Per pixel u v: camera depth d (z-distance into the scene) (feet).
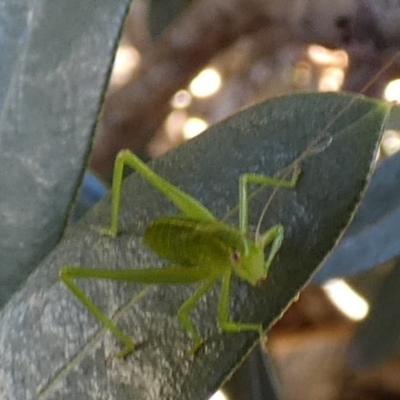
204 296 0.21
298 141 0.20
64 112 0.22
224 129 0.21
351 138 0.19
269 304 0.19
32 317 0.20
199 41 0.54
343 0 0.44
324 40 0.47
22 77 0.22
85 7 0.21
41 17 0.22
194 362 0.19
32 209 0.22
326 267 0.33
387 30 0.42
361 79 0.43
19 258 0.22
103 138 0.57
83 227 0.22
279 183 0.20
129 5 0.21
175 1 0.50
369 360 0.36
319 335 0.56
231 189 0.21
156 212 0.22
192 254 0.21
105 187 0.37
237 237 0.20
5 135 0.22
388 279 0.37
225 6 0.52
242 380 0.34
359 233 0.33
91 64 0.21
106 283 0.21
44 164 0.22
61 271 0.20
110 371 0.19
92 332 0.20
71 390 0.19
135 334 0.20
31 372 0.20
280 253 0.19
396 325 0.36
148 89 0.56
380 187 0.33
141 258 0.21
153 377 0.19
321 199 0.19
